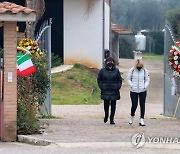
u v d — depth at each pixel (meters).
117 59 96.75
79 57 69.50
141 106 33.44
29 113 29.33
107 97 33.81
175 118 38.34
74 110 43.62
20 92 30.19
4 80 27.53
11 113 27.62
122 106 47.41
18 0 70.06
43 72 33.91
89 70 67.75
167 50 40.09
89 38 69.38
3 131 27.62
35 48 34.44
